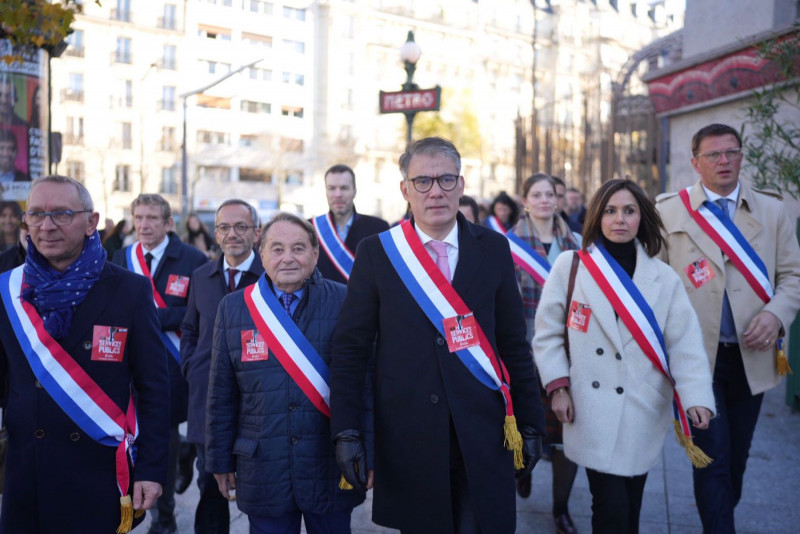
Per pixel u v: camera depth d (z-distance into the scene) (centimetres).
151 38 2819
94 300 248
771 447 527
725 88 698
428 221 257
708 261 353
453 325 253
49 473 240
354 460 255
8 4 439
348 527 291
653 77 830
